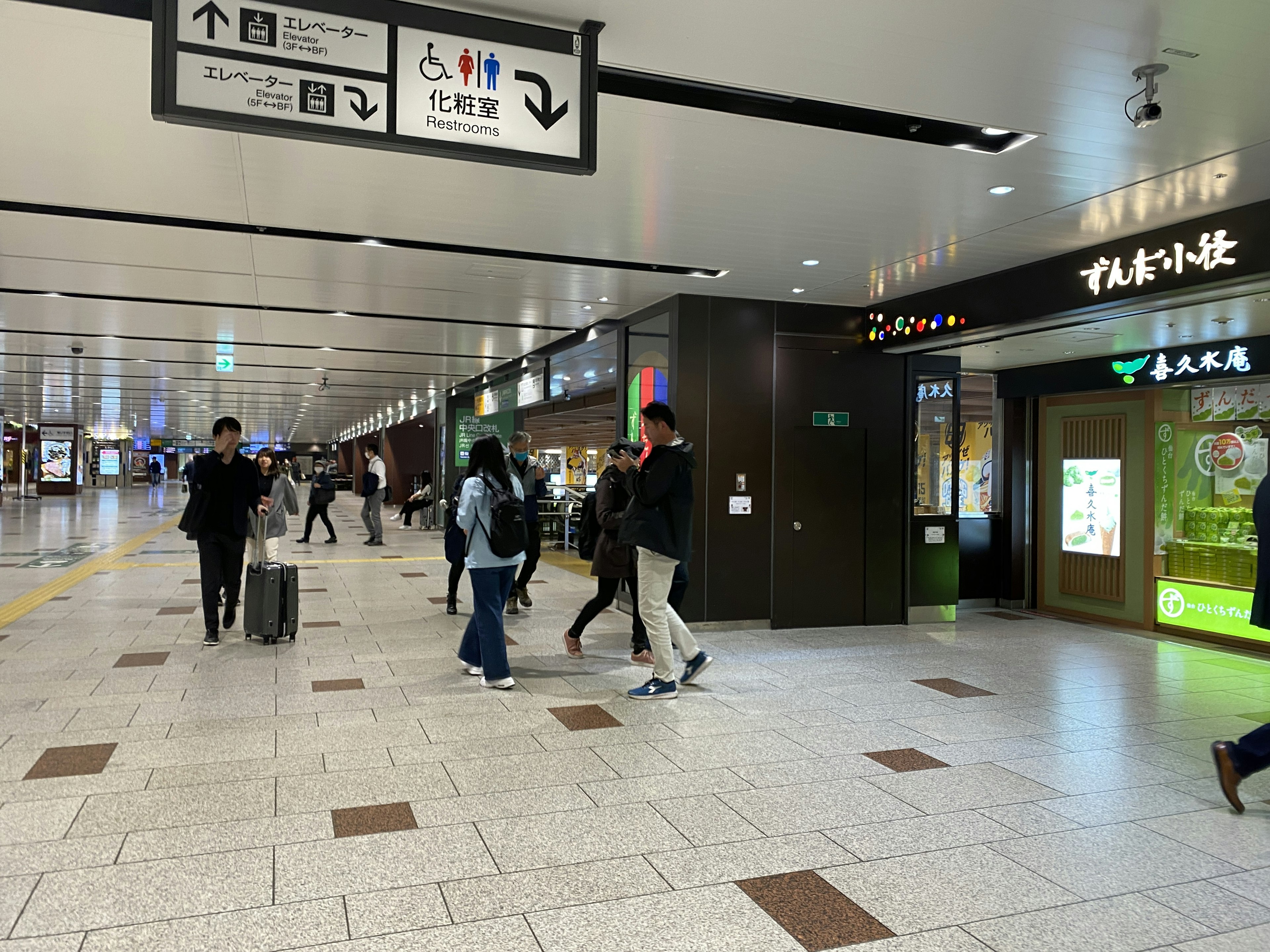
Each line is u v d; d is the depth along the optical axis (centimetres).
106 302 831
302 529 1964
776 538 782
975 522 934
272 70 260
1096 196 473
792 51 327
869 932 265
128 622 756
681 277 695
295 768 401
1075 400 884
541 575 1169
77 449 3544
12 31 316
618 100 370
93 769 395
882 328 784
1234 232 478
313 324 952
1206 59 328
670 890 290
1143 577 810
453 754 424
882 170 447
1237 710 525
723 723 483
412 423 3500
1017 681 593
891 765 418
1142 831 345
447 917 269
